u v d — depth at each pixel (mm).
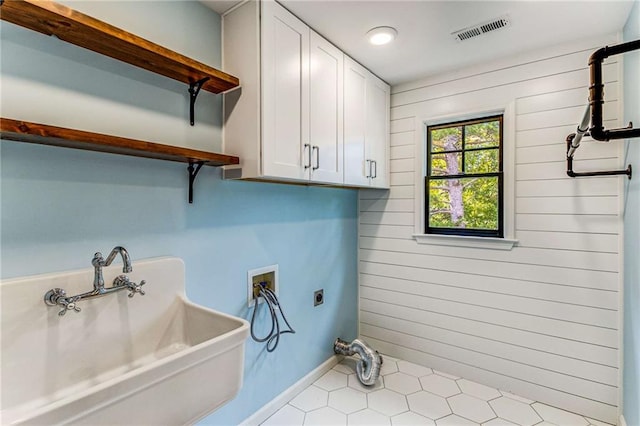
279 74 1622
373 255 2893
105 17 1245
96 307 1184
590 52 1974
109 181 1260
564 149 2055
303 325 2314
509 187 2234
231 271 1768
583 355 2006
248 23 1578
